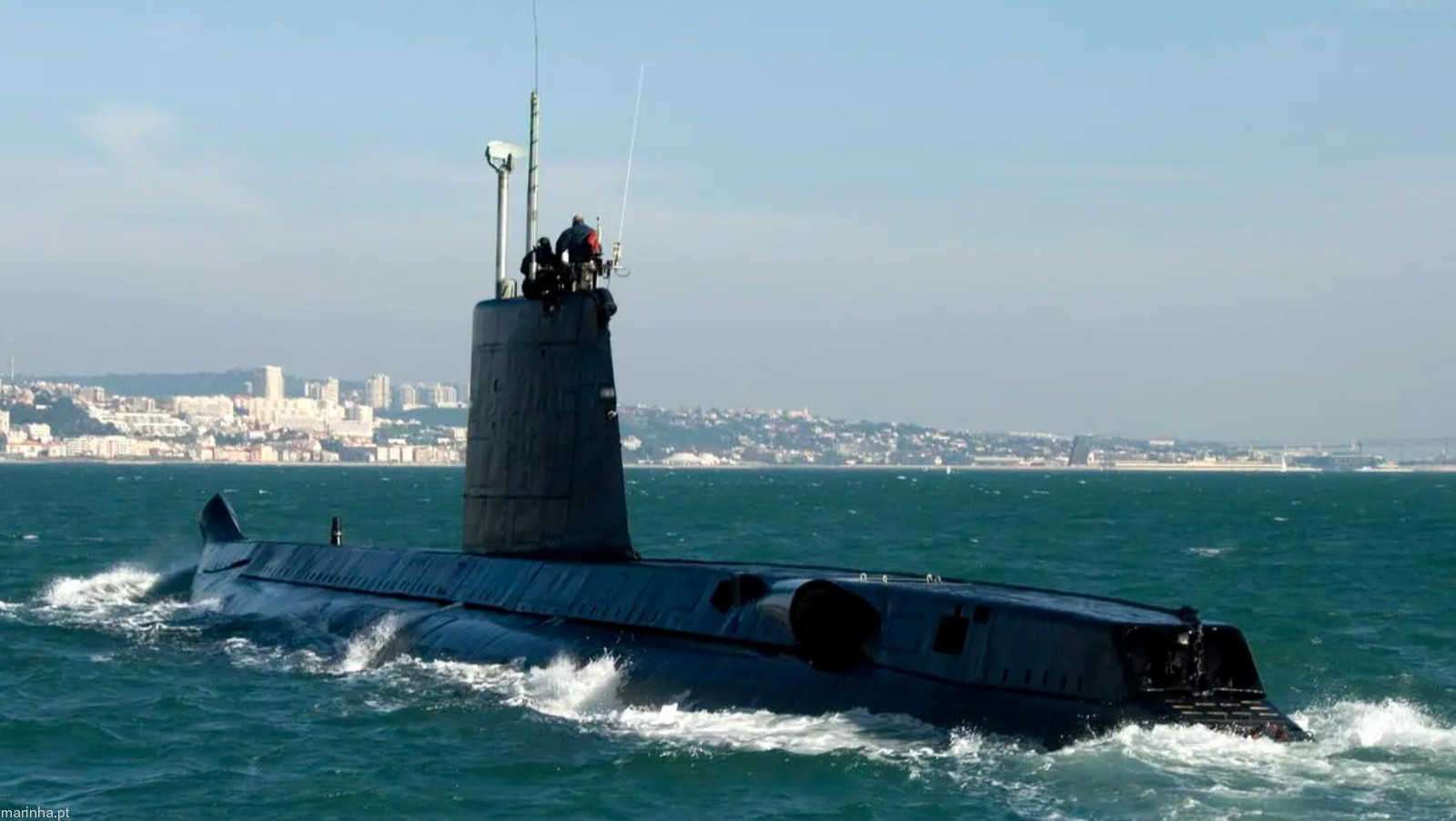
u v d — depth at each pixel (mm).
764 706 31672
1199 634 28594
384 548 51031
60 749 31266
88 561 81875
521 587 41656
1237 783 25906
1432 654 47156
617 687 34469
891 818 25203
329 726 33000
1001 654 29734
